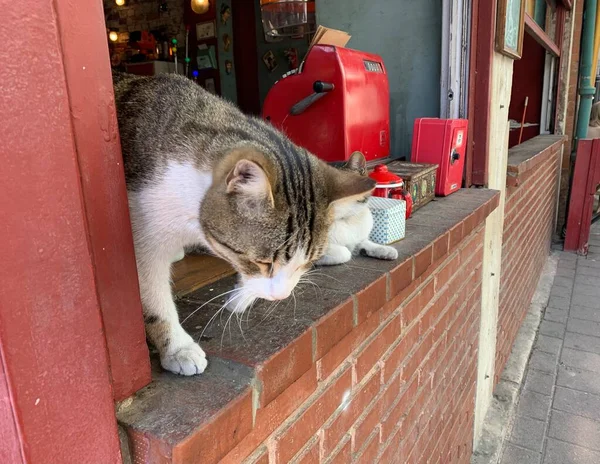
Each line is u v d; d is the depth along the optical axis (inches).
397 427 65.5
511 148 175.5
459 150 95.0
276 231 40.7
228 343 37.6
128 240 29.7
